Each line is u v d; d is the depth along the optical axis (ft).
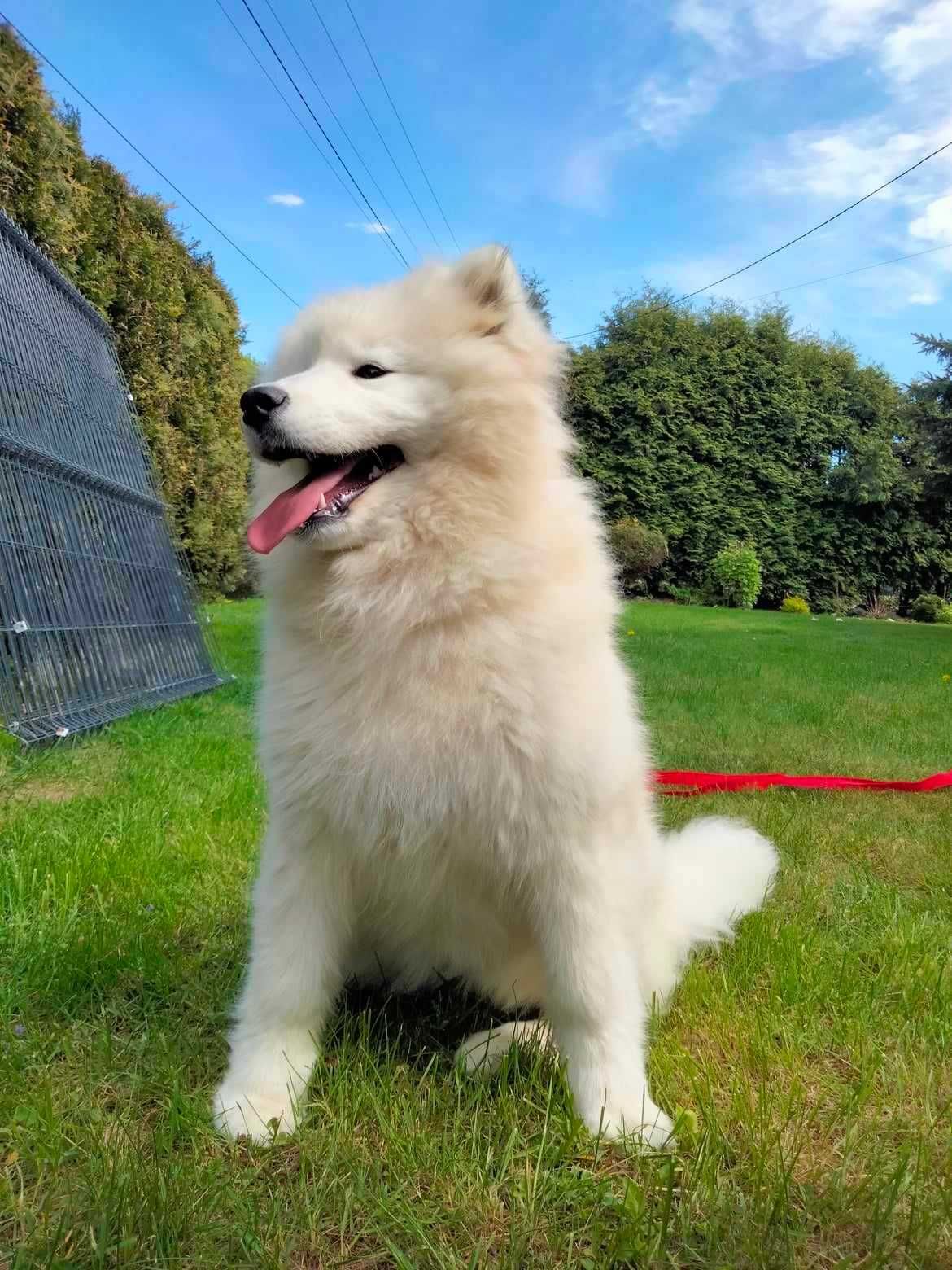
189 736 6.88
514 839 2.47
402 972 3.08
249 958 3.03
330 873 2.59
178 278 15.39
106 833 4.40
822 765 7.06
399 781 2.44
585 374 32.50
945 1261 2.04
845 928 3.73
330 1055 2.75
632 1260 2.01
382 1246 2.05
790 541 34.32
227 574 18.98
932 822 5.35
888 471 33.45
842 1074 2.74
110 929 3.35
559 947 2.48
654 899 2.96
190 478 16.35
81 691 7.48
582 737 2.43
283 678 2.60
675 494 33.37
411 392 2.64
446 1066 2.73
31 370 7.95
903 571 35.65
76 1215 2.05
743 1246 2.03
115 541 8.97
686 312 34.19
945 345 30.58
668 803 5.66
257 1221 2.04
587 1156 2.32
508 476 2.58
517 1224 2.07
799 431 34.04
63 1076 2.59
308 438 2.60
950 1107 2.53
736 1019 2.93
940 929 3.76
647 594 33.88
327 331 2.88
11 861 3.89
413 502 2.54
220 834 4.50
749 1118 2.45
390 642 2.46
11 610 6.70
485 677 2.42
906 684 11.77
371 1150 2.32
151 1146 2.28
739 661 13.99
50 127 10.27
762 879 3.83
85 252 12.38
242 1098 2.43
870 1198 2.18
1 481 6.92
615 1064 2.47
